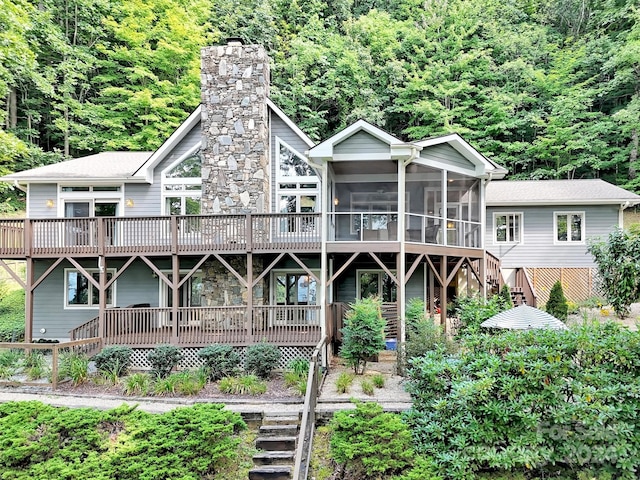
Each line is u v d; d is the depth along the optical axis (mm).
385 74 29500
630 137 26250
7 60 18188
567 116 25766
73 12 26875
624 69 24953
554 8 33156
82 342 12164
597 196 18750
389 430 7355
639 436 6863
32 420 8070
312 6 32312
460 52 29094
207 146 14812
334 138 12562
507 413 7211
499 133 28031
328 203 14164
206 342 13031
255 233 13422
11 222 13883
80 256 13734
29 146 24219
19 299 19078
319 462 7812
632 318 14297
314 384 8984
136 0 25969
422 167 13977
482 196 15469
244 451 8102
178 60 26531
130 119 25516
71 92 25484
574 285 18766
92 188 16250
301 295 15734
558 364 7266
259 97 14820
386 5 34844
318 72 28922
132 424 7953
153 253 13578
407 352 10891
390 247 12828
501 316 9781
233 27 29281
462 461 7098
